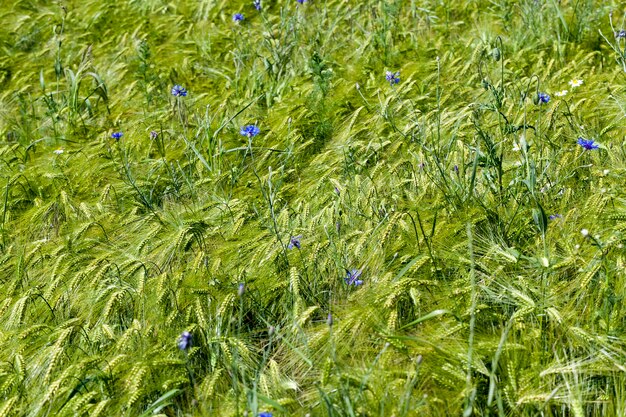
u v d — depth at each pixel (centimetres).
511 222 247
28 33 376
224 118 306
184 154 295
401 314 236
